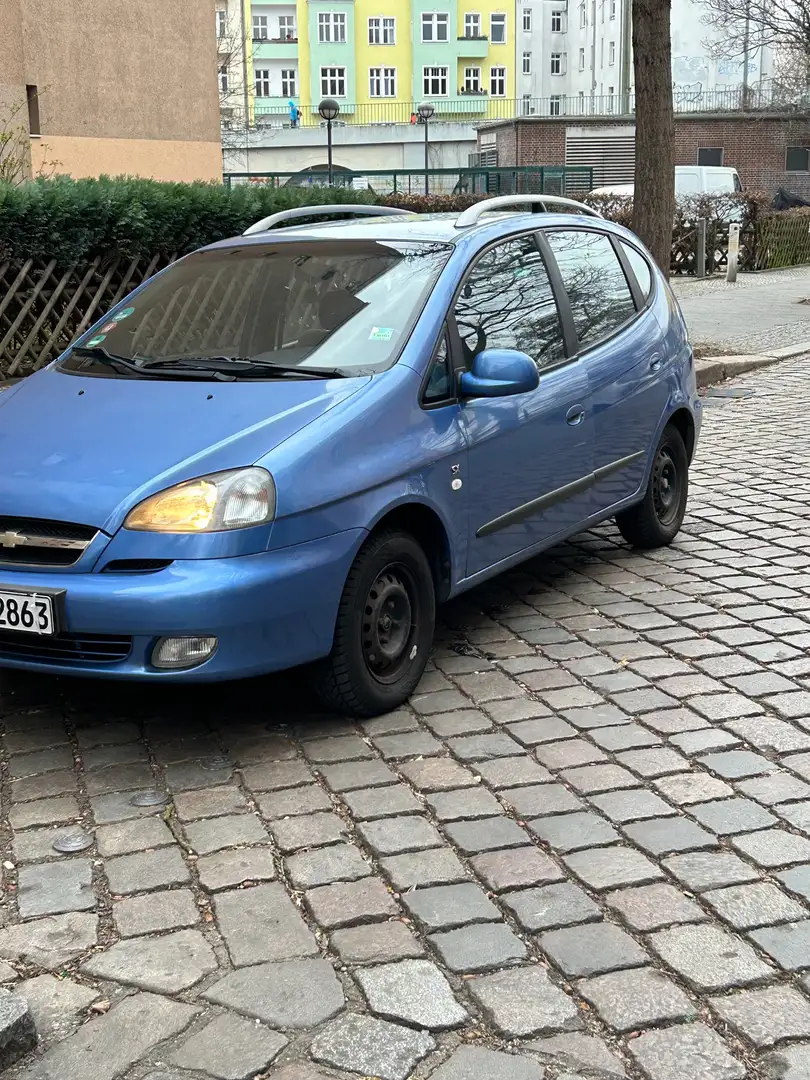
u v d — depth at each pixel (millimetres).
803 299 18594
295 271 4922
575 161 47344
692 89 57656
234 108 51781
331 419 3994
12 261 9008
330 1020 2633
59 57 15570
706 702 4309
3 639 3873
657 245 12055
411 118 68312
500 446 4688
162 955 2877
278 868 3258
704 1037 2557
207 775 3803
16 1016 2523
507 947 2879
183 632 3621
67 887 3180
